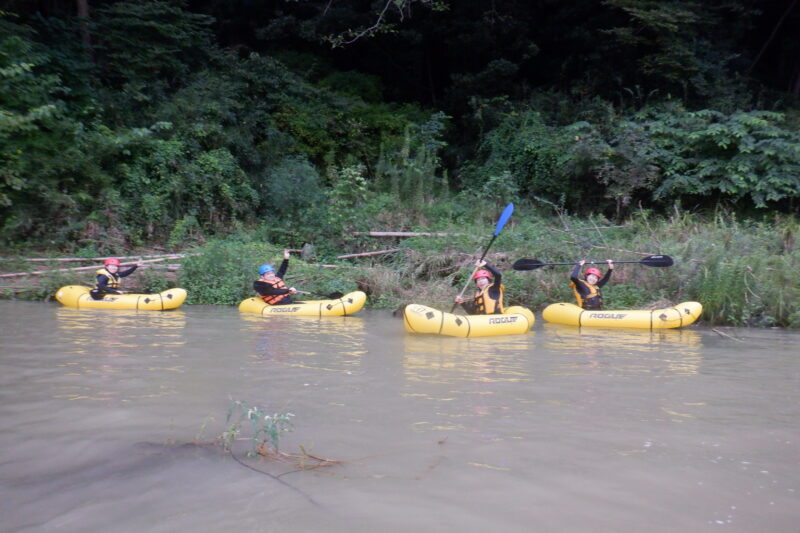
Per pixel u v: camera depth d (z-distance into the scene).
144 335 6.83
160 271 11.66
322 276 11.73
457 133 20.52
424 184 16.12
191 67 17.88
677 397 4.47
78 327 7.30
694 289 10.01
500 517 2.49
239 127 16.78
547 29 21.22
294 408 3.99
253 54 18.50
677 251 11.00
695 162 14.74
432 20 21.55
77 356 5.49
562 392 4.56
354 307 9.39
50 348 5.88
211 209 14.89
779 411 4.12
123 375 4.79
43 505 2.57
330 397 4.28
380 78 21.84
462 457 3.15
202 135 15.30
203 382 4.62
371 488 2.76
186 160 15.07
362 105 19.28
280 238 14.41
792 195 13.84
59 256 12.45
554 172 16.03
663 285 10.58
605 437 3.50
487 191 15.92
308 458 3.12
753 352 6.65
